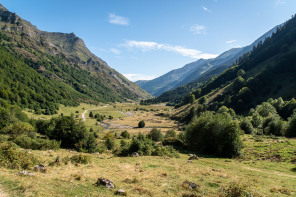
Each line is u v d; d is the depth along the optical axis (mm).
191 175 20875
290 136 58531
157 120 183500
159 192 14617
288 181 20266
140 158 33750
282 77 162750
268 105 101438
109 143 56219
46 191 12609
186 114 172125
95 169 21922
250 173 24109
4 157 19078
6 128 53531
